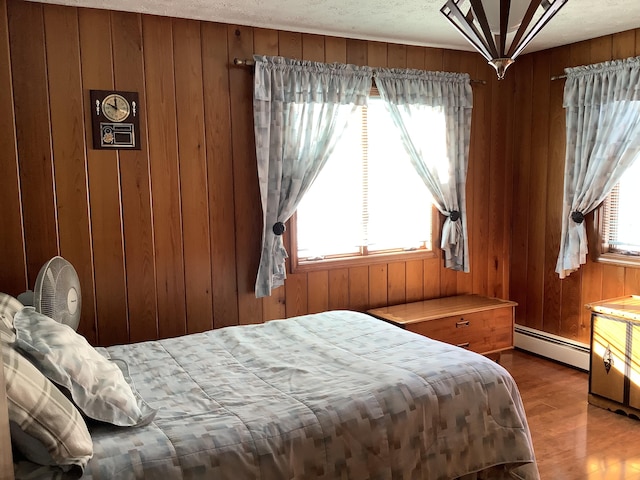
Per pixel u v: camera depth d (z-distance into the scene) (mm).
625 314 3215
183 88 3227
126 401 1903
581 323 4051
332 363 2451
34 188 2910
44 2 2848
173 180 3248
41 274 2373
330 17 3215
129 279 3186
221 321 3473
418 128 3941
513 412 2336
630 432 3084
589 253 3953
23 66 2834
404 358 2475
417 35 3664
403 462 2061
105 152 3061
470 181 4332
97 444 1747
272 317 3635
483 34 1773
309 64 3488
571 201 3928
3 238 2863
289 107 3453
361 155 3889
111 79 3037
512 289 4578
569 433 3076
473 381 2295
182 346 2723
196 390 2178
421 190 4184
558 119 4102
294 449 1868
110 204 3100
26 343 1811
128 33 3059
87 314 3090
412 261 4160
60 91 2926
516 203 4484
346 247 3916
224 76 3334
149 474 1662
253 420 1911
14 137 2846
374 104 3912
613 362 3316
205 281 3396
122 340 3197
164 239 3258
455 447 2188
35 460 1634
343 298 3895
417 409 2121
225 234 3430
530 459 2320
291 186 3500
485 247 4484
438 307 3988
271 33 3445
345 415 1993
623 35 3615
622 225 3805
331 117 3570
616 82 3588
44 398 1612
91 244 3070
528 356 4398
